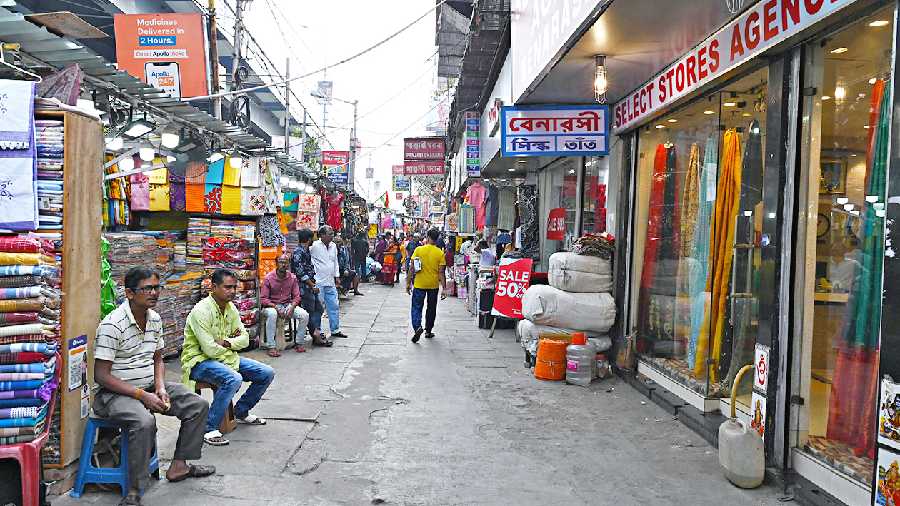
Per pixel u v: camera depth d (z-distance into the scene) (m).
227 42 16.86
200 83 10.47
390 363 8.36
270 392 6.72
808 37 3.94
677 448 4.98
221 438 4.99
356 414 5.90
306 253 9.41
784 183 4.25
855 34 3.84
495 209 15.91
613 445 5.05
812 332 4.21
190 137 8.12
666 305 6.73
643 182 7.30
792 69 4.19
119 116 6.28
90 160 4.15
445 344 9.94
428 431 5.41
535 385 7.11
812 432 4.23
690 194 6.33
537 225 12.08
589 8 4.61
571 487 4.21
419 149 21.78
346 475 4.39
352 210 21.83
